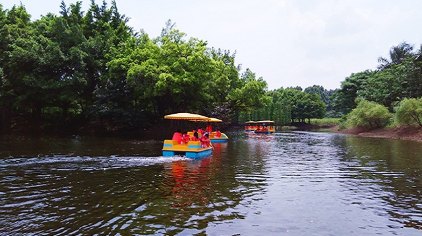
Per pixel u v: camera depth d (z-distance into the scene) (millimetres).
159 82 34312
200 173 14328
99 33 44062
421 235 7141
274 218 8148
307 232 7215
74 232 7023
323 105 97375
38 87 37844
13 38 39438
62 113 45750
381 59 72375
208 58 39438
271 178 13422
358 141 36031
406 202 9812
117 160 17719
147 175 13633
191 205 9188
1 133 35969
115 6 48281
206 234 6965
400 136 40906
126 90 39219
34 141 28172
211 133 34875
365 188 11680
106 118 41656
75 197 9922
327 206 9305
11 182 11914
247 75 61094
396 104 51188
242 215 8336
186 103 41562
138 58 38562
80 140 30625
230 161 18500
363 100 53656
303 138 41906
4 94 38031
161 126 42531
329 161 18906
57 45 38031
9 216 8070
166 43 39625
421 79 49250
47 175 13297
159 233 6988
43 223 7578
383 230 7414
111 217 8039
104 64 41500
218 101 49469
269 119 89375
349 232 7262
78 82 38031
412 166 16969
